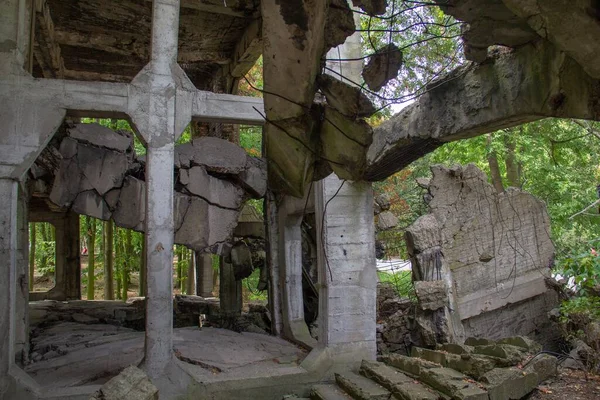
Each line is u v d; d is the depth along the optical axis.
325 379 6.88
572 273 6.91
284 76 4.21
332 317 7.14
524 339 6.37
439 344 7.85
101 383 5.97
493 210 9.57
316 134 4.75
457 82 5.29
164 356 6.10
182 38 10.92
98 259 23.56
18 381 5.54
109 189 7.52
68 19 10.09
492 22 3.99
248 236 10.70
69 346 7.88
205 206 8.09
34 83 6.05
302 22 3.81
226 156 8.21
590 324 6.78
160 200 6.34
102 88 6.30
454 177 9.32
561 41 3.24
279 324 9.09
